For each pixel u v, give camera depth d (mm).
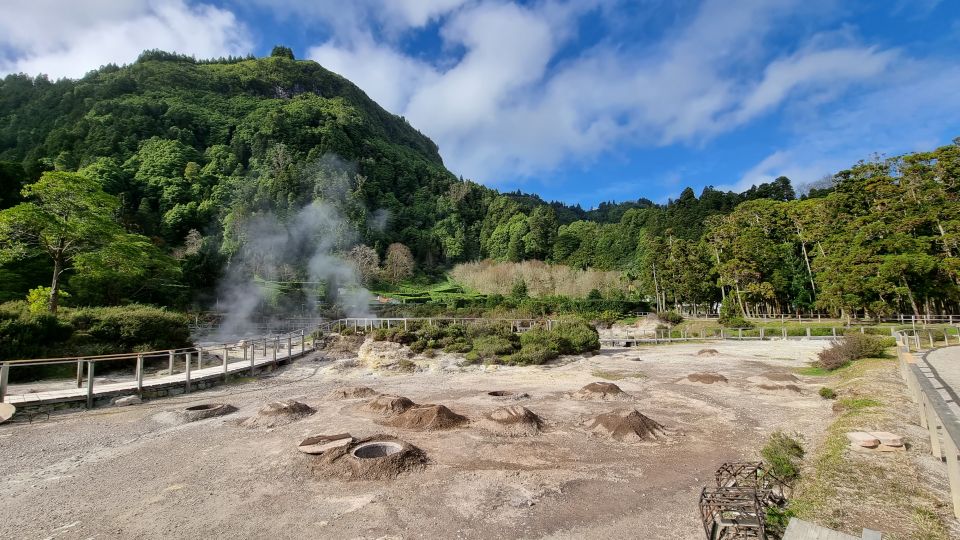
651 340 31656
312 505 5793
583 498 5945
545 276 71188
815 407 10711
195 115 106875
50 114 97438
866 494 5055
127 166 79188
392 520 5359
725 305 42344
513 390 13500
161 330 19875
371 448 7883
